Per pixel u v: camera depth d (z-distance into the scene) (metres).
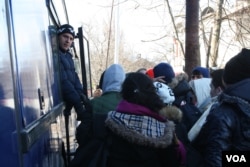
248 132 2.48
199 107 4.85
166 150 2.68
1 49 1.89
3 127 1.80
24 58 2.38
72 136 5.55
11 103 1.96
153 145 2.59
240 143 2.48
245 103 2.51
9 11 2.11
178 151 2.74
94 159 2.66
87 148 2.77
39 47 3.06
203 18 10.56
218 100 2.70
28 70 2.46
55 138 3.54
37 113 2.61
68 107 4.84
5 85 1.89
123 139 2.62
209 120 2.63
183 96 4.17
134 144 2.60
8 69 1.98
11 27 2.11
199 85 5.07
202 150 2.91
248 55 2.64
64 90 4.73
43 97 2.97
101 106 3.28
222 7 9.81
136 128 2.62
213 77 3.67
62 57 4.79
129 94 2.75
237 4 10.66
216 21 9.87
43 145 2.73
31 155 2.23
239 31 10.75
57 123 3.78
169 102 3.53
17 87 2.10
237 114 2.51
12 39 2.11
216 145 2.46
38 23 3.14
